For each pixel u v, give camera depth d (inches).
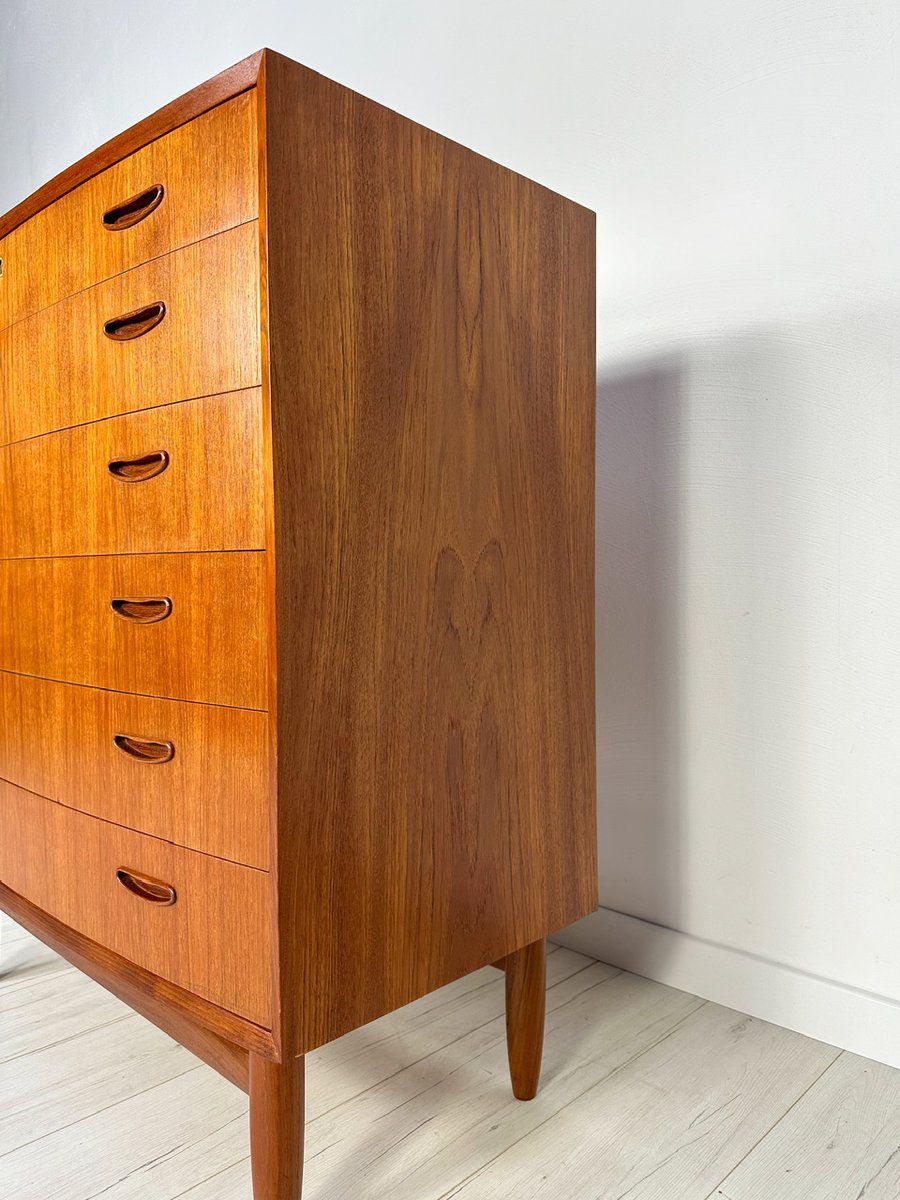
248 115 28.5
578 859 40.6
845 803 45.4
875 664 44.1
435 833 33.9
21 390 40.6
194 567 31.4
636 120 51.3
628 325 52.6
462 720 34.8
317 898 29.8
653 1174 35.6
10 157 108.0
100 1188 34.8
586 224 40.4
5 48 107.3
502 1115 39.4
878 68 42.7
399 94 63.4
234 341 29.4
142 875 34.7
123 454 34.6
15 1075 42.6
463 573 34.7
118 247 34.1
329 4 67.8
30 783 42.0
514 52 56.6
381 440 31.5
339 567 30.2
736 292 48.1
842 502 44.8
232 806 30.4
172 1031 33.7
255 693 29.3
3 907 44.1
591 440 40.9
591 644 41.1
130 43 87.8
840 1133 38.3
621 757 54.2
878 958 44.5
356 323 30.6
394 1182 35.0
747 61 46.9
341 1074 42.7
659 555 52.0
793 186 45.7
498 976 53.8
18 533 41.6
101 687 36.4
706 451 49.7
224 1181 35.3
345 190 30.2
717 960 49.8
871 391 43.6
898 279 42.5
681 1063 43.7
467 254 34.7
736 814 49.4
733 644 49.1
